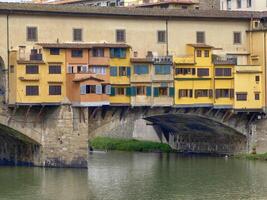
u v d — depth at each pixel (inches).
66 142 4106.8
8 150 4367.6
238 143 4734.3
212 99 4441.4
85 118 4106.8
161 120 4872.0
